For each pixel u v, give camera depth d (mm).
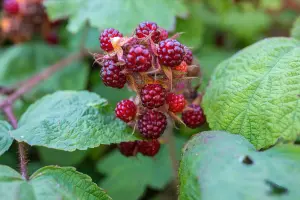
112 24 375
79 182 247
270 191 208
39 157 403
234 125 262
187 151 244
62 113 278
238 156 224
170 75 250
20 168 263
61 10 399
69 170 249
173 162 327
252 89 263
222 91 272
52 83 438
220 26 505
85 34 441
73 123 271
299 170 217
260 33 524
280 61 265
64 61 439
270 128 249
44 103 294
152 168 376
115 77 253
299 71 256
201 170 225
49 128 269
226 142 237
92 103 283
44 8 450
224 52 456
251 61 274
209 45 493
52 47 487
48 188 242
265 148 246
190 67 268
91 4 392
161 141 306
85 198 245
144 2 384
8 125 285
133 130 273
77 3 399
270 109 252
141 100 254
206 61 425
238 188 211
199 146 240
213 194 212
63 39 498
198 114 275
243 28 507
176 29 434
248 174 215
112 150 412
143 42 248
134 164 379
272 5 498
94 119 274
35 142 261
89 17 385
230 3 479
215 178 218
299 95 248
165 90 258
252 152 230
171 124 298
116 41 246
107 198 248
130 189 367
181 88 271
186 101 274
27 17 455
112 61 253
